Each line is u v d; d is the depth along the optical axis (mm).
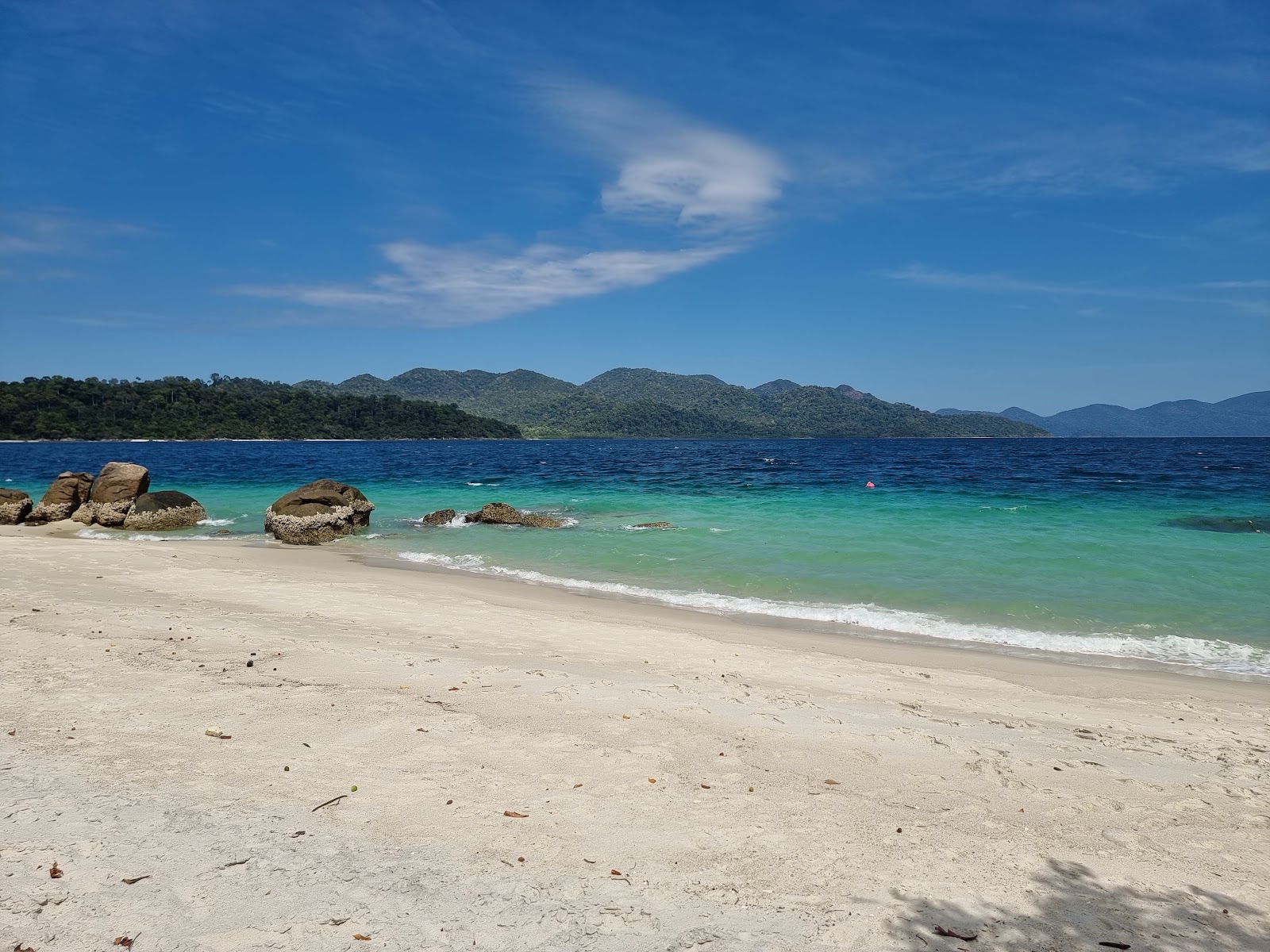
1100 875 4453
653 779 5488
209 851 4199
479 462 67688
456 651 9016
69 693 6770
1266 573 15148
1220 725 7590
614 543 19922
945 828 4973
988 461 64000
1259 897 4266
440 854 4309
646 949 3525
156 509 23344
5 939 3346
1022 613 12578
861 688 8414
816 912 3926
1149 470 46344
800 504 28344
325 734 6031
